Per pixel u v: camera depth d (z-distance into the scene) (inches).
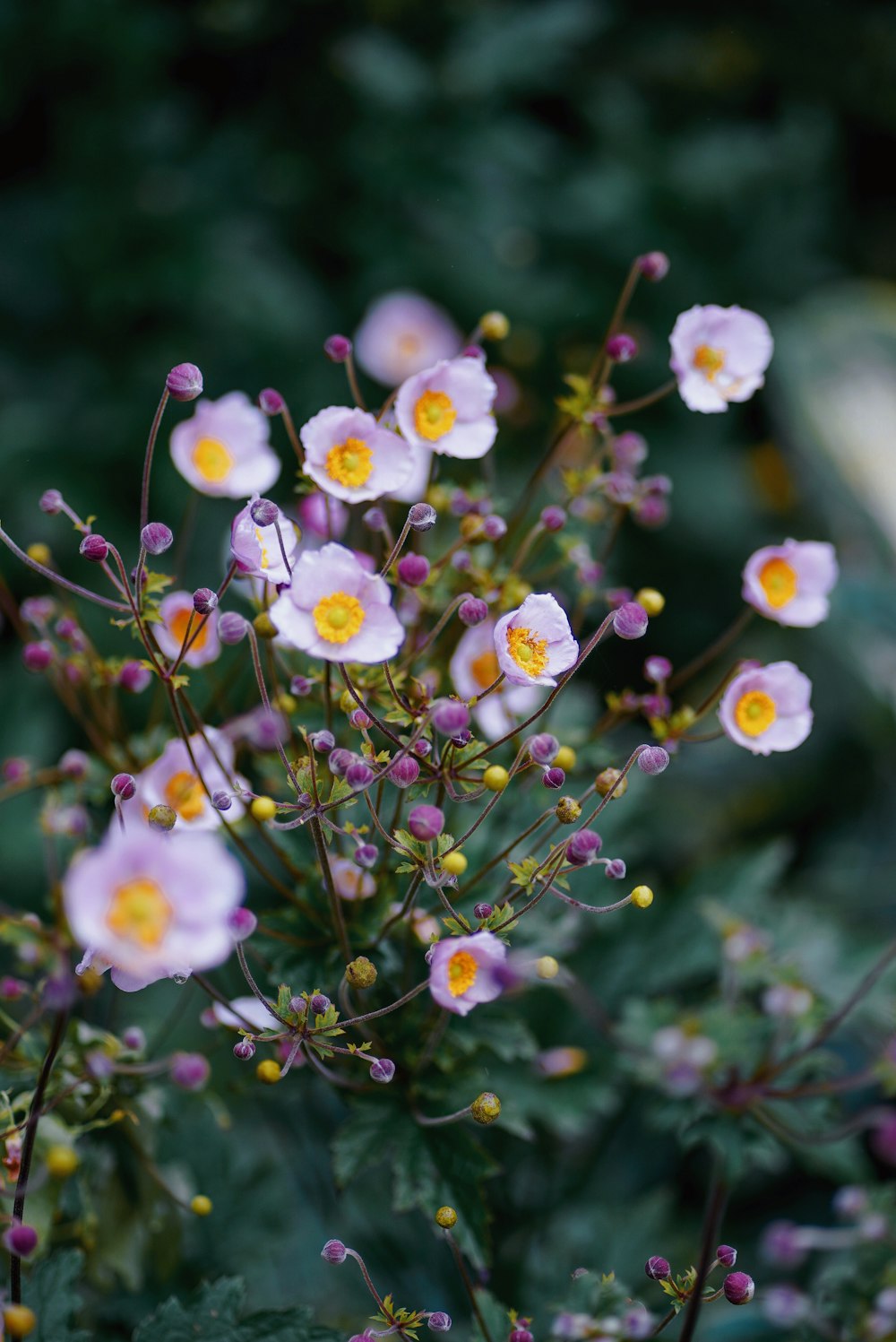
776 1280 63.7
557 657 48.1
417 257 103.1
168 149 106.2
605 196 112.6
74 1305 49.7
